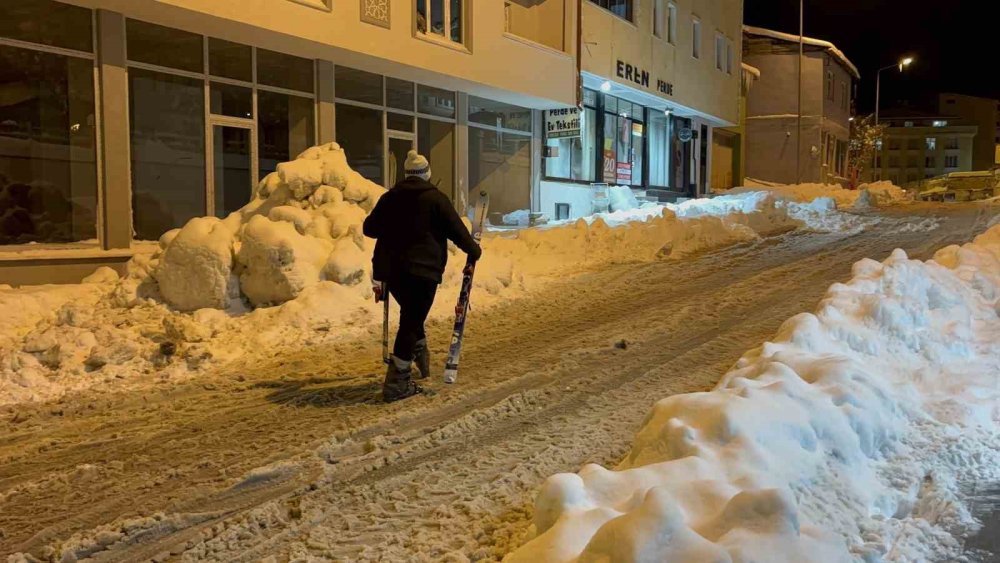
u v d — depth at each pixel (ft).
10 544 12.57
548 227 58.08
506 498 13.57
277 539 12.39
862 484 12.64
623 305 33.06
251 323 27.30
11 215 33.58
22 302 27.48
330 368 23.54
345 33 45.85
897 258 26.35
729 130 138.31
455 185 61.36
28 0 33.78
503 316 31.45
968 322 22.67
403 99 56.03
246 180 44.34
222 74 42.63
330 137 49.11
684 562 8.76
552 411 18.69
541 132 72.74
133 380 22.44
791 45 141.79
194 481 14.94
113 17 36.47
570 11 68.80
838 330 19.53
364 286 30.12
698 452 12.03
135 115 38.22
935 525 11.76
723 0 107.86
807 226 60.54
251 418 18.81
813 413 13.51
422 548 11.76
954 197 184.75
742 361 17.70
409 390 20.40
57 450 16.97
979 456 14.30
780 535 9.32
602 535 9.21
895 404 15.64
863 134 178.60
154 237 39.27
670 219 51.70
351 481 14.74
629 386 20.57
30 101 34.06
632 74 81.92
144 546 12.46
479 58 57.52
